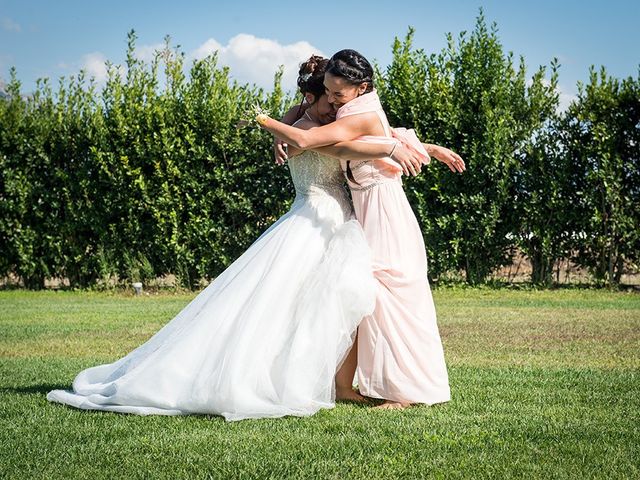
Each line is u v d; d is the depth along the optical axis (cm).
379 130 477
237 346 443
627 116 1236
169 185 1348
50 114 1406
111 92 1376
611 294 1208
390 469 338
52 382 555
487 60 1269
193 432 403
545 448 369
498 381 539
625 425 412
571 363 623
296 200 509
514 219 1270
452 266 1281
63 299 1269
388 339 466
